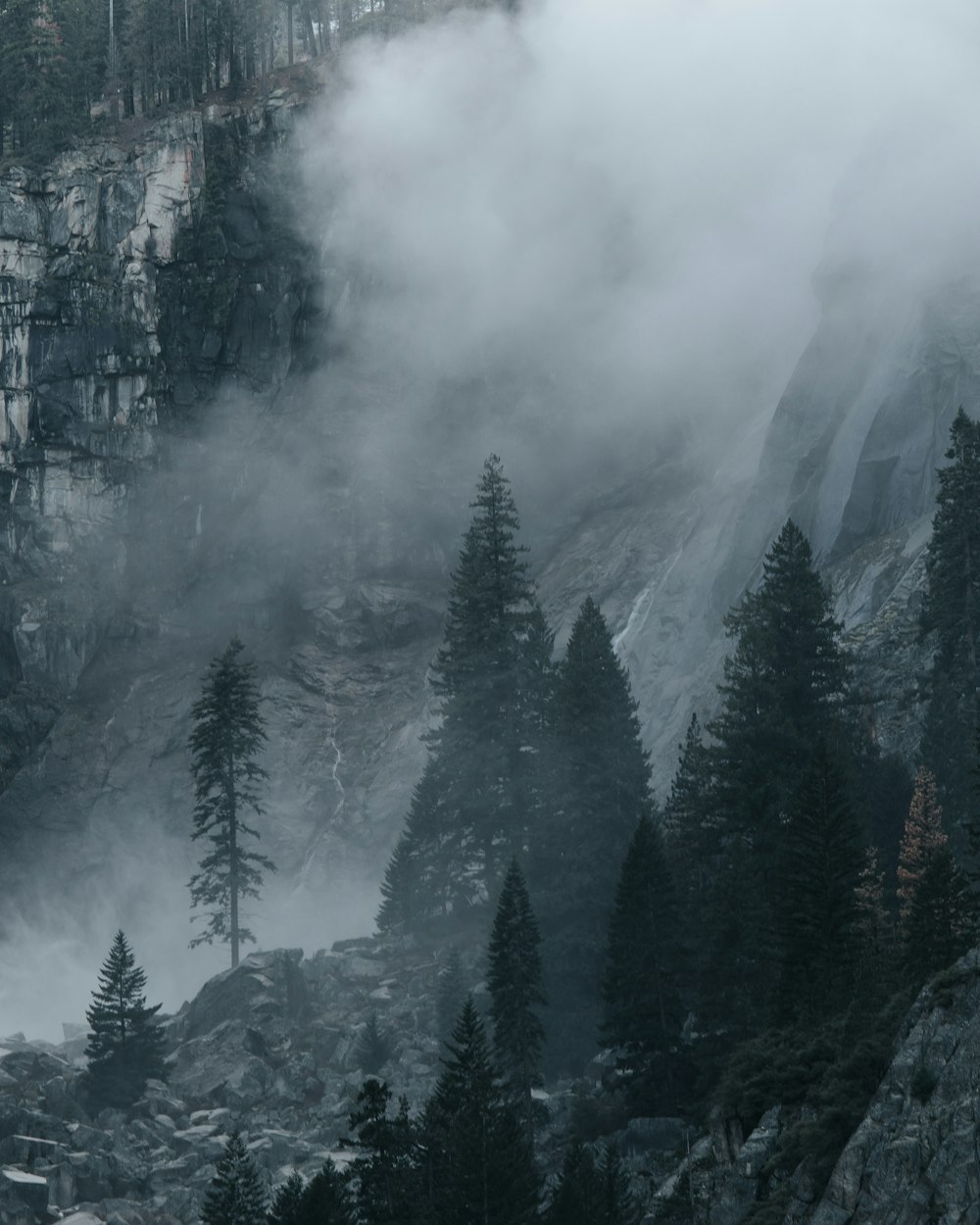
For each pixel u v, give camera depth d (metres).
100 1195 77.75
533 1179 64.81
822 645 93.81
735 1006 76.69
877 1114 56.66
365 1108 65.81
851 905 72.81
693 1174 64.38
